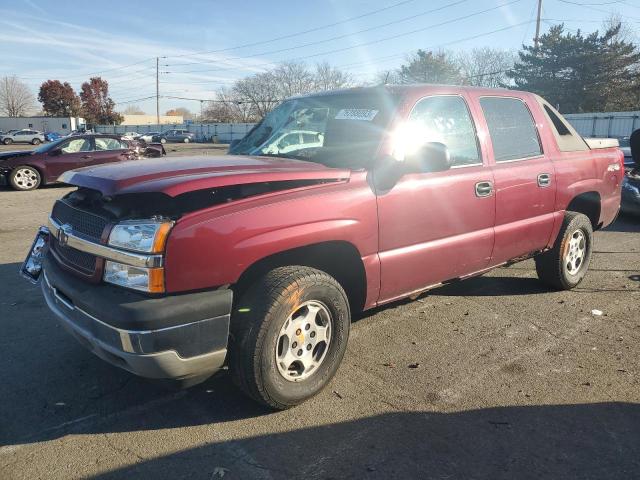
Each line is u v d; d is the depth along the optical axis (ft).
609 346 13.96
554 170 16.44
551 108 17.60
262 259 10.55
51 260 11.48
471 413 10.75
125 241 9.20
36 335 14.40
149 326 8.80
